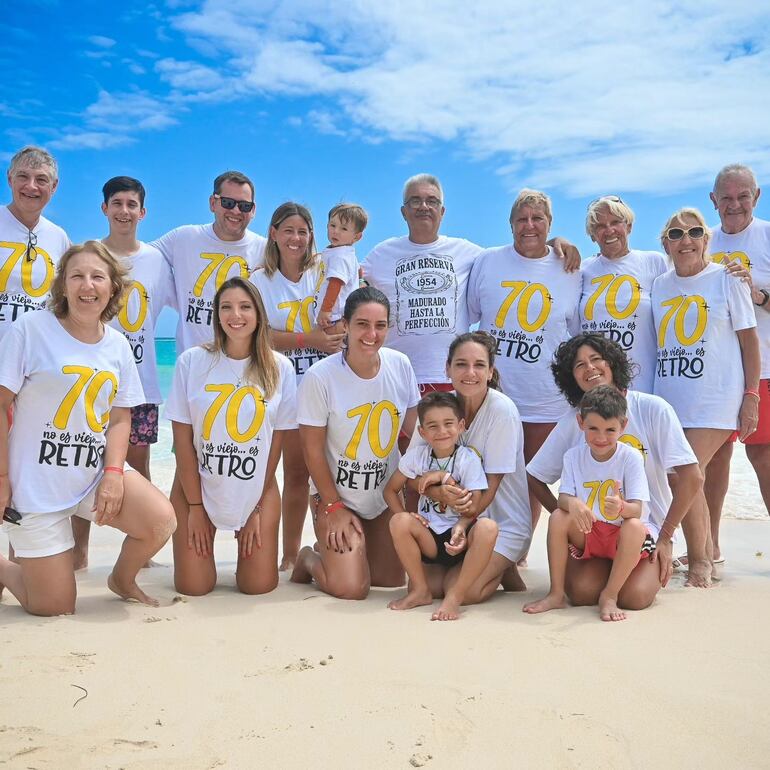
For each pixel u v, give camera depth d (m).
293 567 5.48
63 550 4.05
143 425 5.75
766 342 5.67
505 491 4.71
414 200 5.88
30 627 3.78
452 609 4.05
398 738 2.57
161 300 5.91
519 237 5.70
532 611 4.11
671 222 5.20
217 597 4.50
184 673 3.14
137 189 5.65
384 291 5.98
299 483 5.49
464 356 4.48
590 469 4.35
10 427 4.12
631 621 3.92
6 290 5.09
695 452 5.09
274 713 2.76
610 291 5.62
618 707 2.80
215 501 4.56
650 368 5.57
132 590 4.34
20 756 2.43
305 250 5.61
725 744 2.52
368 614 4.09
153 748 2.50
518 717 2.72
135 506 4.19
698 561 4.86
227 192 5.77
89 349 4.21
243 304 4.48
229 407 4.50
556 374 4.83
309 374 4.67
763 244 5.75
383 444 4.78
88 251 4.16
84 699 2.88
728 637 3.62
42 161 5.11
